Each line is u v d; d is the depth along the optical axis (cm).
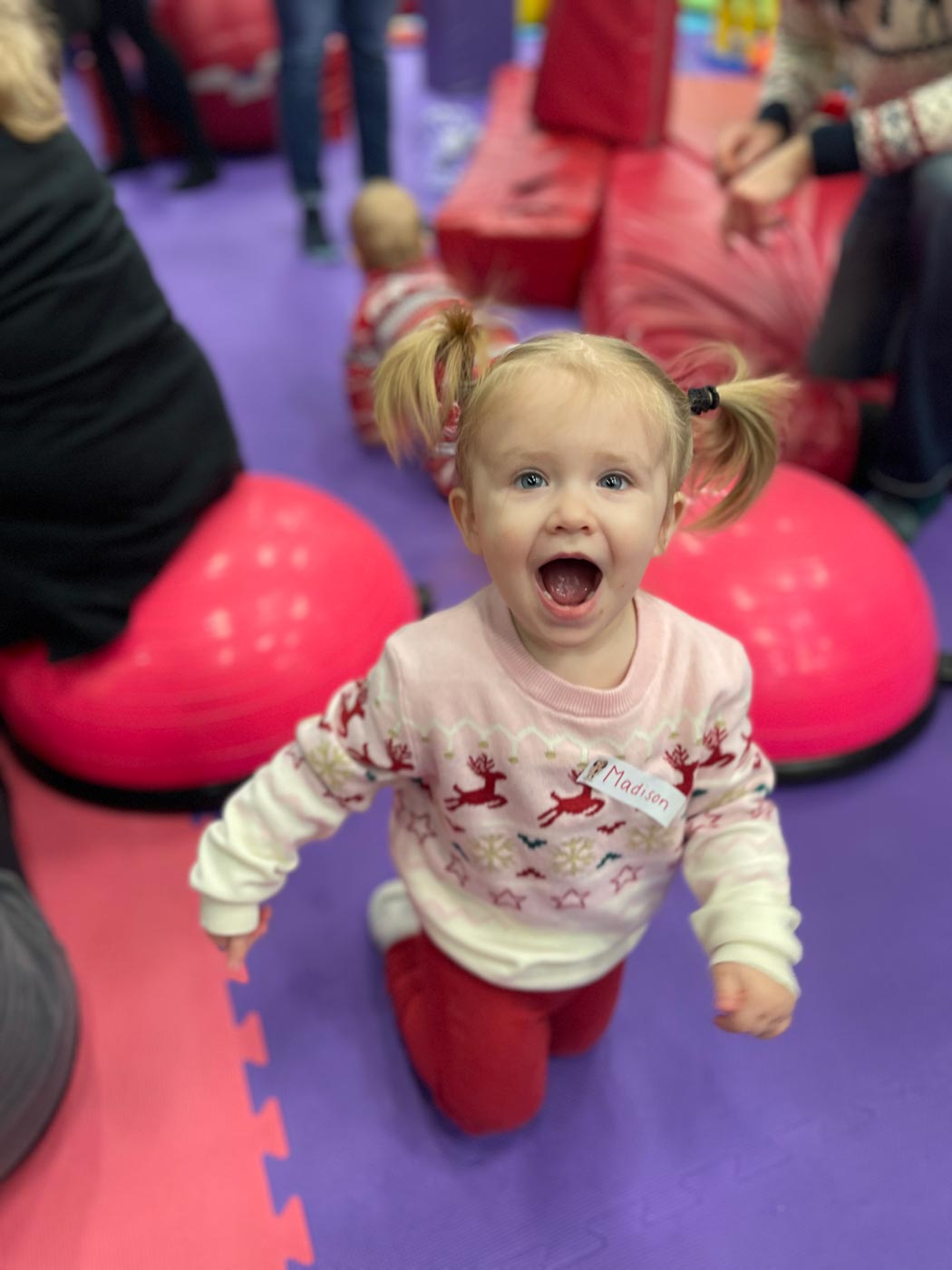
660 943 118
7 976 92
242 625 121
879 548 133
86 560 117
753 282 207
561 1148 100
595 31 257
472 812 73
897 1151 100
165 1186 97
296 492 139
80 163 110
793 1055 108
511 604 63
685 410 64
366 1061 107
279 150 344
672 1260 93
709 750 72
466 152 320
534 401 58
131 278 115
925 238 147
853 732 130
